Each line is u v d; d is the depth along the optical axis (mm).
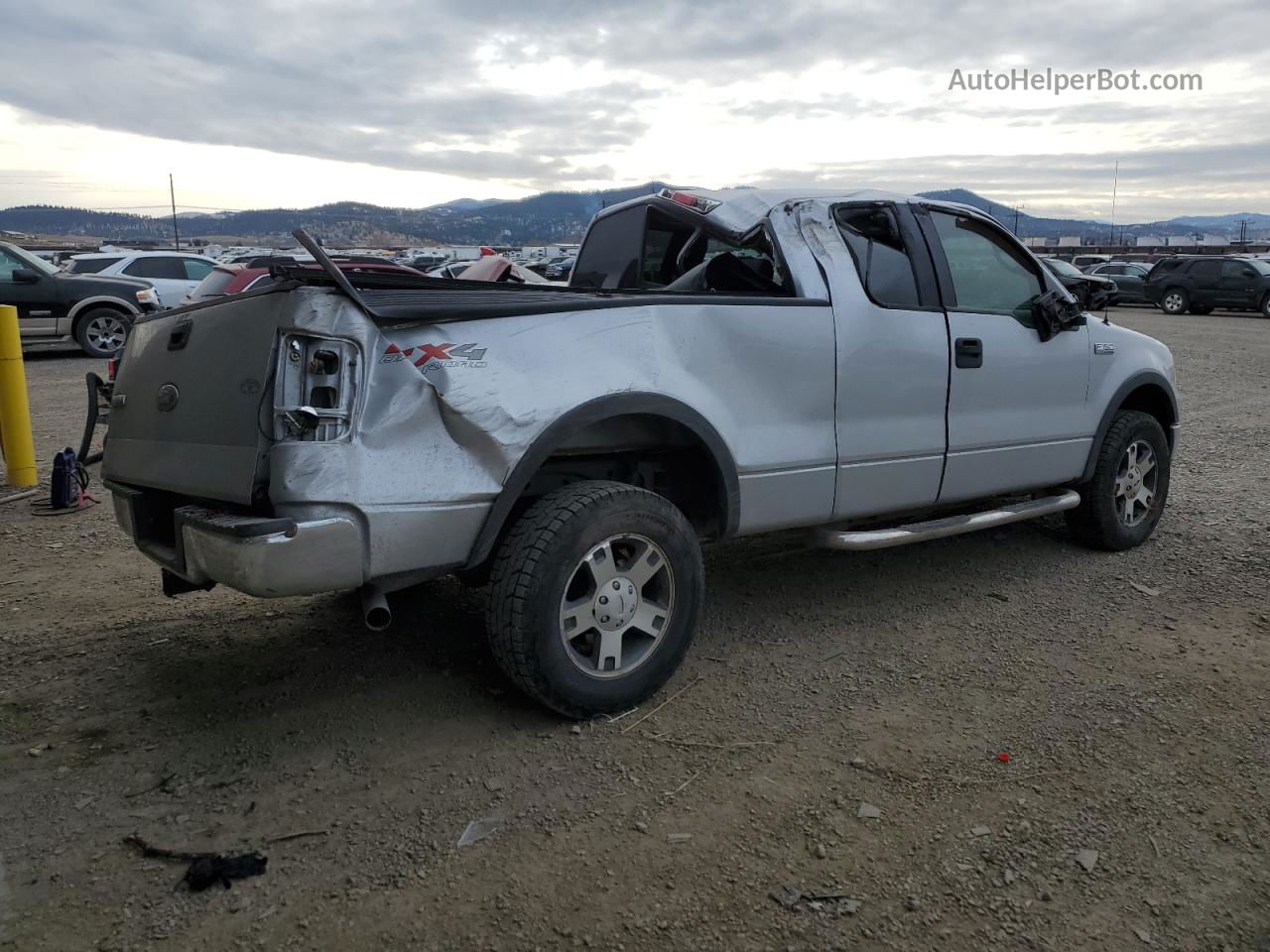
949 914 2359
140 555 5238
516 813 2771
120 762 3033
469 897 2398
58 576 4863
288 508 2738
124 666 3754
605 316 3303
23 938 2232
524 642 3062
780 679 3699
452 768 3016
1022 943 2266
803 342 3805
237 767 3014
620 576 3297
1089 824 2738
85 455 4711
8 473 6773
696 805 2822
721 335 3578
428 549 2936
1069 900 2418
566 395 3137
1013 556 5289
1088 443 5078
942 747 3176
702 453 3619
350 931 2275
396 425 2861
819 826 2721
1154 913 2375
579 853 2586
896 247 4312
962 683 3674
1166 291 26484
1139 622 4328
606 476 3832
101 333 15023
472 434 2969
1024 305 4781
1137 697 3555
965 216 4629
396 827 2695
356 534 2797
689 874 2502
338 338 2789
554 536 3078
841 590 4734
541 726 3293
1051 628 4254
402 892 2416
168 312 3438
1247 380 13141
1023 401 4703
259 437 2797
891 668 3809
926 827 2721
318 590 2781
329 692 3539
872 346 4035
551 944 2238
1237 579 4906
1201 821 2760
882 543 4141
